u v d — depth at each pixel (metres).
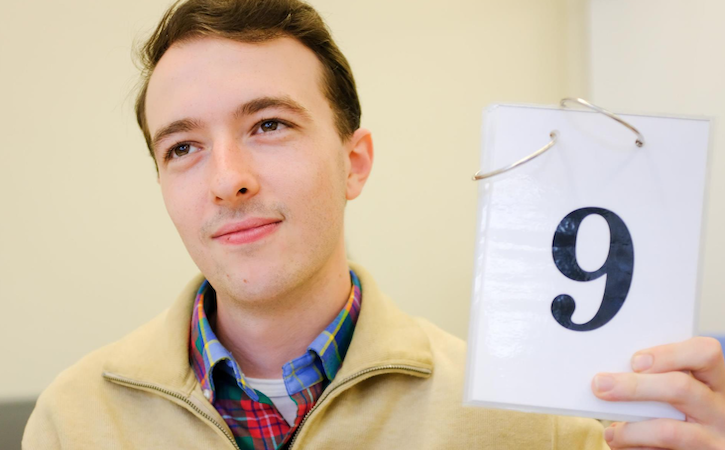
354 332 0.78
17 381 1.43
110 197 1.50
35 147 1.46
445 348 0.83
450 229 1.67
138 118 0.90
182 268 1.54
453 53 1.67
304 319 0.77
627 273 0.55
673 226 0.56
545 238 0.56
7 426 1.34
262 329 0.77
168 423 0.78
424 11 1.66
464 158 1.67
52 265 1.46
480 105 1.67
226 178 0.67
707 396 0.52
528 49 1.68
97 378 0.83
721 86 1.34
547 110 0.56
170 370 0.78
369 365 0.75
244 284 0.70
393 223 1.64
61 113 1.48
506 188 0.56
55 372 1.45
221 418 0.75
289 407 0.79
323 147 0.75
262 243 0.69
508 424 0.76
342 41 1.61
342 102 0.82
